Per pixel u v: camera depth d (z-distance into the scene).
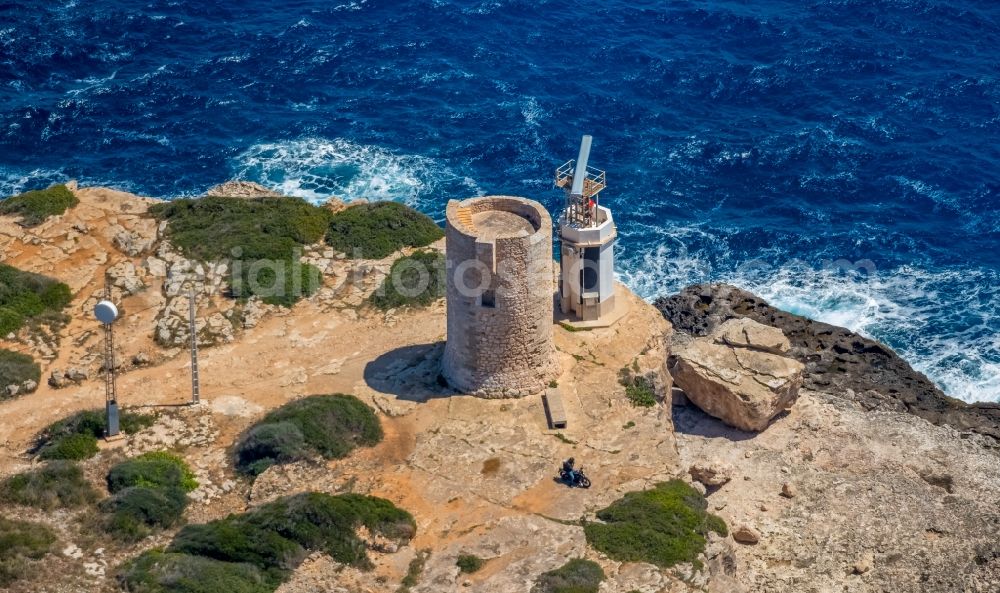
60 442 62.00
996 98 122.38
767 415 75.88
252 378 68.69
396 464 61.78
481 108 122.19
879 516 70.69
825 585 65.94
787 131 118.81
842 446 76.38
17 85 123.94
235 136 117.56
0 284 73.31
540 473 61.12
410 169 113.06
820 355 87.06
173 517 57.91
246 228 81.44
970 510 71.25
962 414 82.56
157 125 118.94
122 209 83.31
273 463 61.19
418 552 56.16
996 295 99.00
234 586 52.16
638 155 115.81
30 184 109.94
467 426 63.94
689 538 57.56
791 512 71.06
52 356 69.94
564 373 67.56
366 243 80.94
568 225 69.56
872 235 105.62
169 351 70.88
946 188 111.12
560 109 122.12
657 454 62.94
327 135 117.75
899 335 94.94
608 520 58.09
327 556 55.09
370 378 68.19
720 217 107.94
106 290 75.75
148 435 63.53
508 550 56.31
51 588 51.06
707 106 123.31
